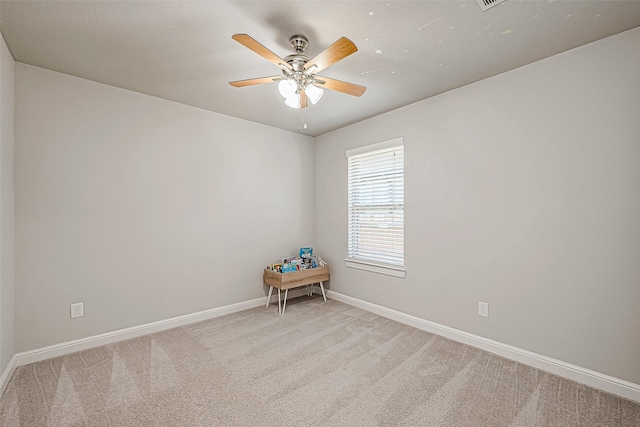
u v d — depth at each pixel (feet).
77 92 8.18
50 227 7.80
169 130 9.84
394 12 5.56
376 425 5.41
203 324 10.21
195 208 10.44
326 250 13.55
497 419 5.54
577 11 5.51
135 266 9.17
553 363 7.07
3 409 5.76
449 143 9.07
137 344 8.63
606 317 6.41
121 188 8.91
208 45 6.68
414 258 10.03
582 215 6.71
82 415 5.62
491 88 8.14
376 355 7.99
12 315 7.16
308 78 6.42
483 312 8.32
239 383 6.70
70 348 8.04
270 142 12.59
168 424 5.41
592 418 5.57
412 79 8.30
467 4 5.33
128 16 5.67
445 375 7.00
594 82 6.52
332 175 13.24
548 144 7.16
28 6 5.36
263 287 12.34
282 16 5.68
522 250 7.59
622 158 6.22
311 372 7.15
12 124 7.13
